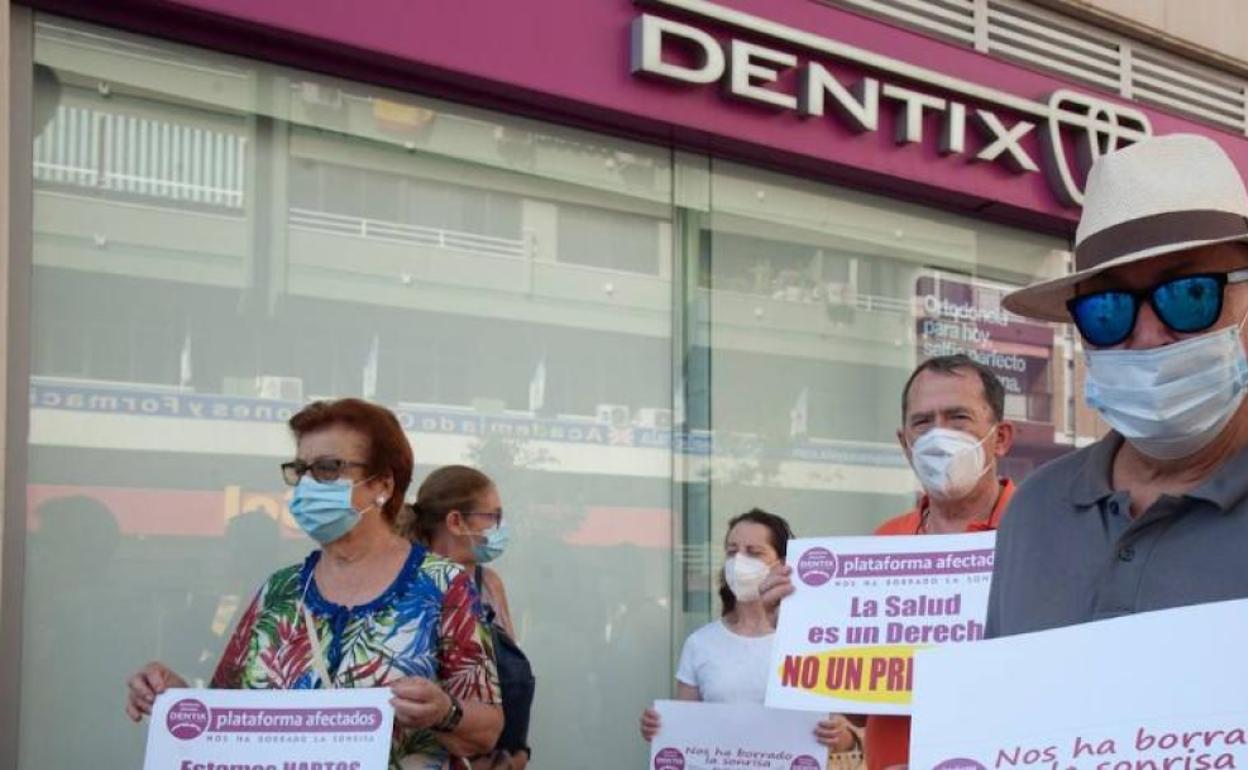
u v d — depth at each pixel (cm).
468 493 404
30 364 383
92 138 400
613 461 502
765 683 412
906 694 294
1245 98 690
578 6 469
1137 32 635
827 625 305
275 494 425
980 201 589
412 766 289
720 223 537
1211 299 181
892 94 542
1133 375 185
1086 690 171
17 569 373
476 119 476
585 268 500
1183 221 183
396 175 457
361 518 300
